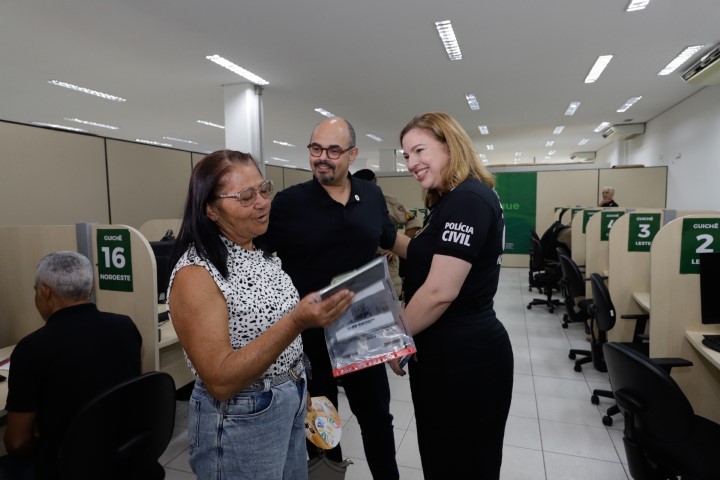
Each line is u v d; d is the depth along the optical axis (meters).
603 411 2.58
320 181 1.50
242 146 5.80
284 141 11.09
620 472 1.99
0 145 3.06
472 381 1.16
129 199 4.02
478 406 1.17
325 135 1.45
